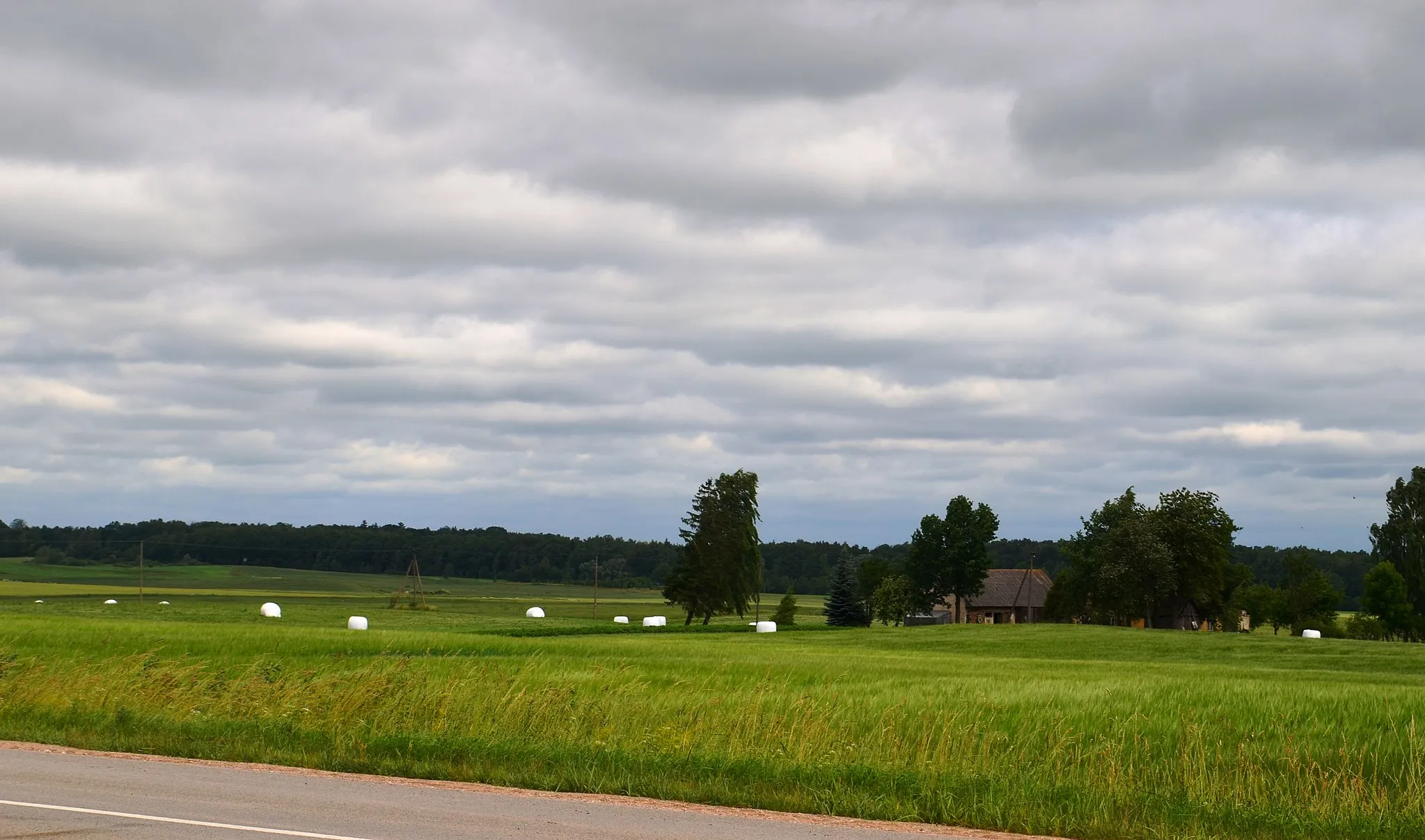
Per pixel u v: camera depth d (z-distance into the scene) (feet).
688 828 39.11
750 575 355.77
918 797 46.29
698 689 82.89
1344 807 45.91
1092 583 360.07
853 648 221.25
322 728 61.00
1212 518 333.21
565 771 49.73
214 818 38.04
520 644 172.96
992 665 150.00
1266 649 235.20
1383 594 361.51
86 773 47.32
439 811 40.70
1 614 285.64
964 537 413.59
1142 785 50.19
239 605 422.41
